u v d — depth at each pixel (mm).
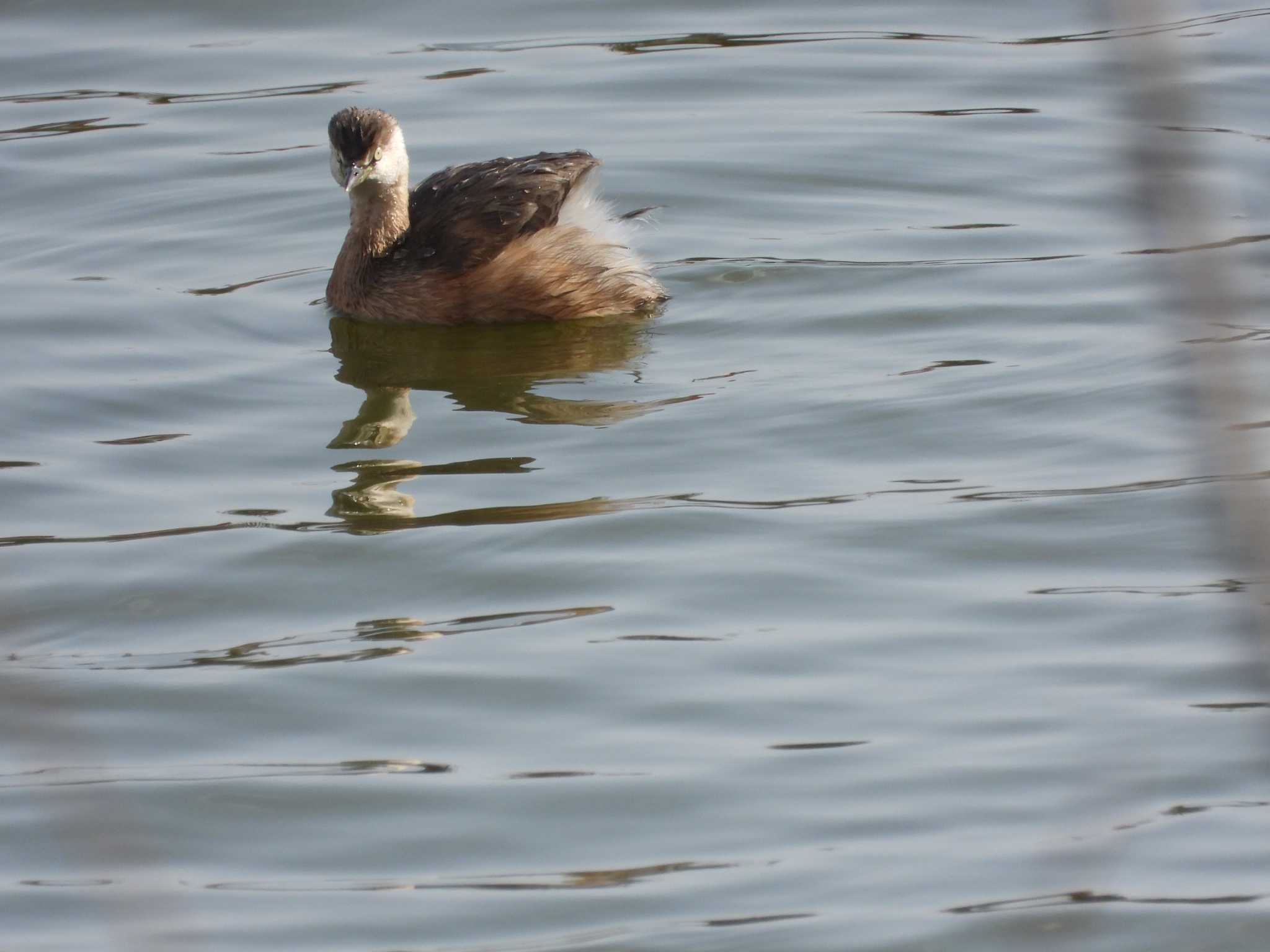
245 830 8953
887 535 11664
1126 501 11930
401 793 9211
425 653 10539
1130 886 8109
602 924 8047
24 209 18484
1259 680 8961
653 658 10398
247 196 18766
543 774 9352
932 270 16359
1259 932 7684
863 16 23156
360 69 21875
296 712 10008
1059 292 15727
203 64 22141
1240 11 22484
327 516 12242
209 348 15469
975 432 13156
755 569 11312
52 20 23406
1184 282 3209
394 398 14359
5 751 9812
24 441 13555
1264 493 3574
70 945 7953
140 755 9625
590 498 12336
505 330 16016
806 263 16688
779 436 13250
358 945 7941
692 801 9039
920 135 19406
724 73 21375
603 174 18781
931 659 10266
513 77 21469
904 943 7762
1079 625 10516
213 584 11398
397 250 16516
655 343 15320
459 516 12156
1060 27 22422
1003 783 9016
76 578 11484
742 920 8016
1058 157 18734
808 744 9492
